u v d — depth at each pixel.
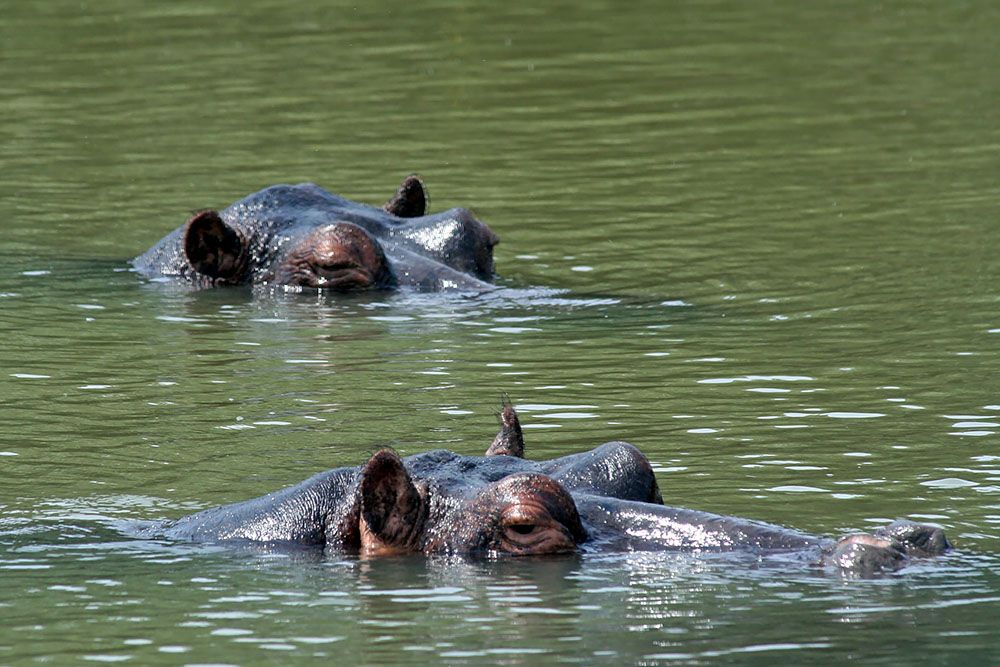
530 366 54.81
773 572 33.78
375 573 34.62
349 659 30.00
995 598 32.31
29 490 42.12
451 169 86.75
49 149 90.81
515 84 106.44
